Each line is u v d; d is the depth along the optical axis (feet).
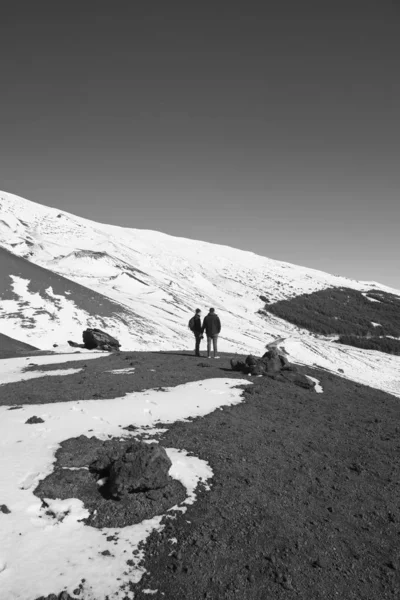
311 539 17.84
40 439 24.70
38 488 19.04
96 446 23.70
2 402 32.94
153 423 29.50
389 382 220.23
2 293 172.35
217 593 14.10
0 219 360.28
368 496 22.53
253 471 23.35
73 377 43.98
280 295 465.47
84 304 186.70
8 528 16.03
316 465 25.73
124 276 303.89
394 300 521.24
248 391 41.19
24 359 59.47
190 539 16.52
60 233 440.86
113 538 16.33
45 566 14.44
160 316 226.17
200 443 26.30
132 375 44.93
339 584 15.38
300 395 43.39
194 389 39.96
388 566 16.92
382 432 34.12
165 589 13.99
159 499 18.98
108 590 13.71
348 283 609.42
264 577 15.15
